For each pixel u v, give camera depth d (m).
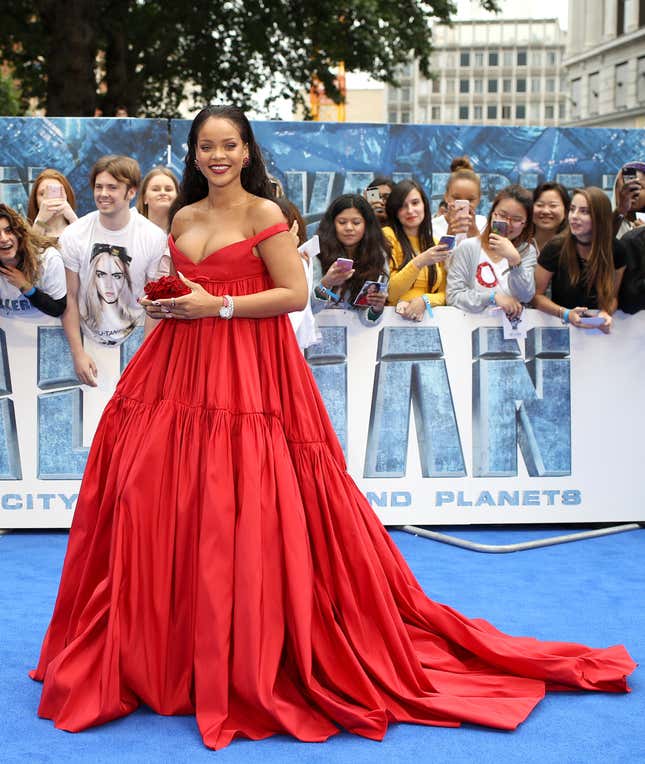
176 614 2.89
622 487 5.43
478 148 7.19
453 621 3.30
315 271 5.23
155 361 3.06
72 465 5.25
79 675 2.88
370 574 3.00
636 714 2.96
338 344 5.20
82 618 2.98
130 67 18.61
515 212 5.33
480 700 2.98
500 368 5.30
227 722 2.79
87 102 16.05
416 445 5.29
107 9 17.34
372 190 5.55
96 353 5.20
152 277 5.12
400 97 85.06
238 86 19.66
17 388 5.20
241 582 2.82
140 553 2.89
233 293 3.03
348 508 3.03
